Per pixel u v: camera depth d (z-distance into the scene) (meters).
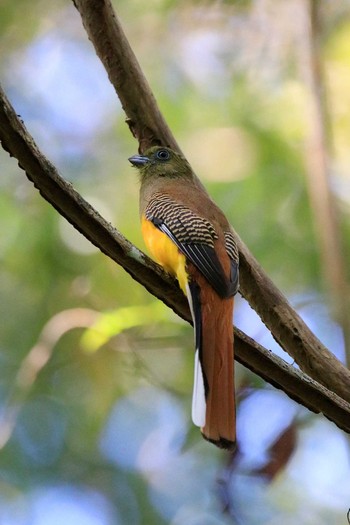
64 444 12.15
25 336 12.00
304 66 11.00
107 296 12.09
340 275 9.88
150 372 11.16
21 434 12.05
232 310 7.01
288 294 11.60
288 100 12.43
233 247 7.57
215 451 12.27
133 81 8.41
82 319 11.34
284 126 12.30
